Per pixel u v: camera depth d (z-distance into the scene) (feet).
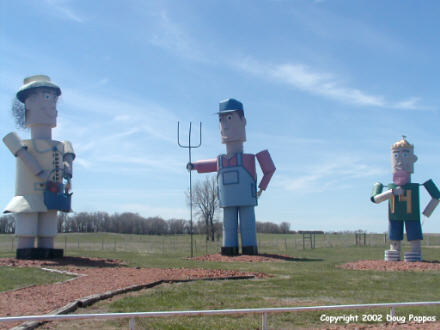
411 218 87.10
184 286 50.93
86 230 313.73
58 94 88.99
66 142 88.79
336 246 169.58
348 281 58.13
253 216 105.40
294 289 50.03
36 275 57.67
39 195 83.76
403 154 89.15
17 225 83.97
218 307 38.73
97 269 66.59
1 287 46.60
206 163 108.17
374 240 213.05
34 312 33.45
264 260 93.45
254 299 42.96
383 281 58.59
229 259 95.91
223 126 106.11
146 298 42.06
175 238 250.37
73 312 35.19
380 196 89.35
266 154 105.09
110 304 38.86
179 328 31.89
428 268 74.90
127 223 317.63
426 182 88.79
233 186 103.91
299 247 165.37
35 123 86.17
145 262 83.97
